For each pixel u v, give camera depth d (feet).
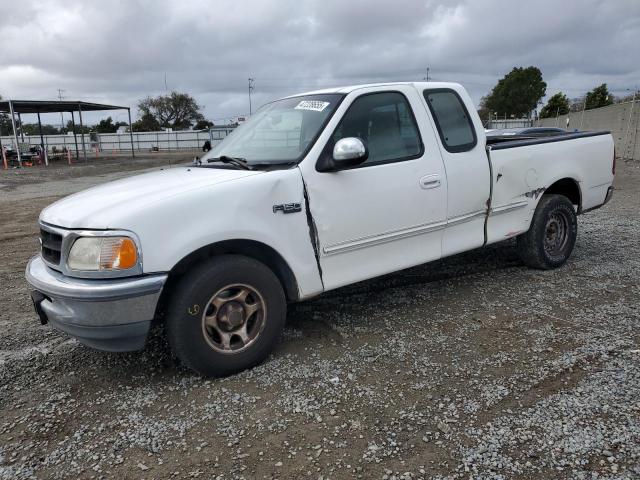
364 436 9.57
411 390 11.05
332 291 17.47
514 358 12.28
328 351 13.05
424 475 8.48
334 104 13.64
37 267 12.28
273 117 15.05
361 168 13.50
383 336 13.82
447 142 15.35
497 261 20.33
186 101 306.96
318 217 12.79
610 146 20.59
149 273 10.69
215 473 8.76
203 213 11.23
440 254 15.53
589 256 20.85
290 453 9.18
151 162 118.42
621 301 15.66
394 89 14.57
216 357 11.65
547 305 15.56
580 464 8.57
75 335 11.09
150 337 14.57
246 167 13.00
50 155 133.49
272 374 11.98
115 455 9.36
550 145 18.28
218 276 11.41
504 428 9.60
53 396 11.50
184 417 10.44
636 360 11.87
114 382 12.07
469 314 15.11
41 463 9.21
